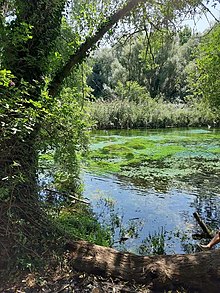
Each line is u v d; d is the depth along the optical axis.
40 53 4.35
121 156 13.65
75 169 5.77
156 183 9.60
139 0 5.20
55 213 5.11
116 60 31.55
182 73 31.50
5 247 3.43
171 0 5.82
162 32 6.40
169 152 14.43
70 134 4.58
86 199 7.67
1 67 4.24
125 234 5.79
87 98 7.43
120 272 3.41
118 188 9.06
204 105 12.88
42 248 3.70
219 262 3.16
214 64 10.66
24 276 3.30
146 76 29.23
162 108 27.02
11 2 4.25
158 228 6.17
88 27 5.36
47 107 3.93
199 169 11.38
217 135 20.42
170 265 3.36
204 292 3.15
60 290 3.15
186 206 7.56
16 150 3.64
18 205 3.70
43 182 5.02
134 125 25.59
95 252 3.67
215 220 6.66
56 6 4.35
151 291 3.22
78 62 5.13
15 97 3.41
